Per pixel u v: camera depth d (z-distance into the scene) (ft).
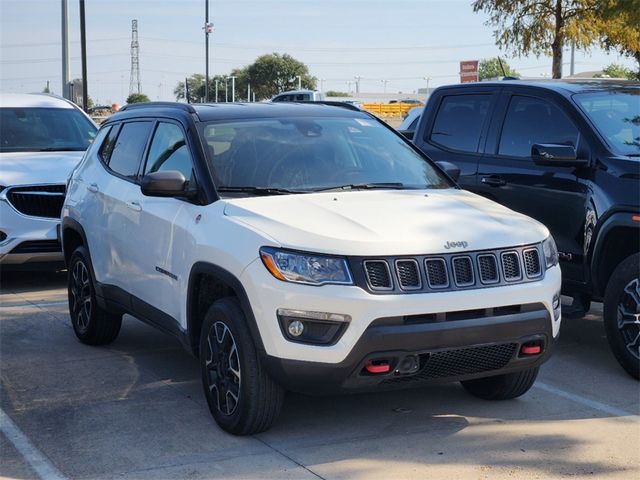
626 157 20.88
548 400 18.84
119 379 20.49
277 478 14.61
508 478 14.60
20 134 35.68
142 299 20.02
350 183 18.56
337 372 14.73
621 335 20.02
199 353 17.54
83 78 89.97
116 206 21.18
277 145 19.02
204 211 17.38
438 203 17.42
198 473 14.84
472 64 70.38
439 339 14.90
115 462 15.38
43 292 31.63
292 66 312.71
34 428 17.20
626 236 20.81
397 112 172.65
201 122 19.25
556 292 16.53
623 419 17.63
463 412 17.97
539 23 71.77
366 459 15.40
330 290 14.65
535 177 22.74
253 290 15.26
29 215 31.24
